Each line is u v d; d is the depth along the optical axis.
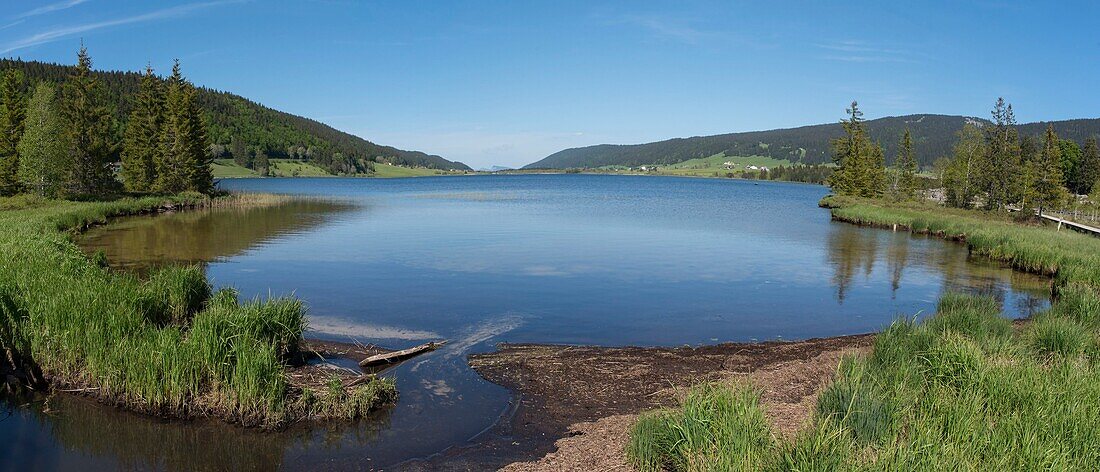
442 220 43.09
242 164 167.12
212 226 37.59
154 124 60.94
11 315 10.19
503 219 44.50
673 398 9.63
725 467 5.69
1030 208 55.03
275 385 8.75
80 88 55.47
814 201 83.19
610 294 18.19
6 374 9.89
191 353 8.89
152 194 56.22
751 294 18.83
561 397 9.81
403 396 9.77
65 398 9.32
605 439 7.89
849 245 32.59
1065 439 6.20
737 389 7.80
